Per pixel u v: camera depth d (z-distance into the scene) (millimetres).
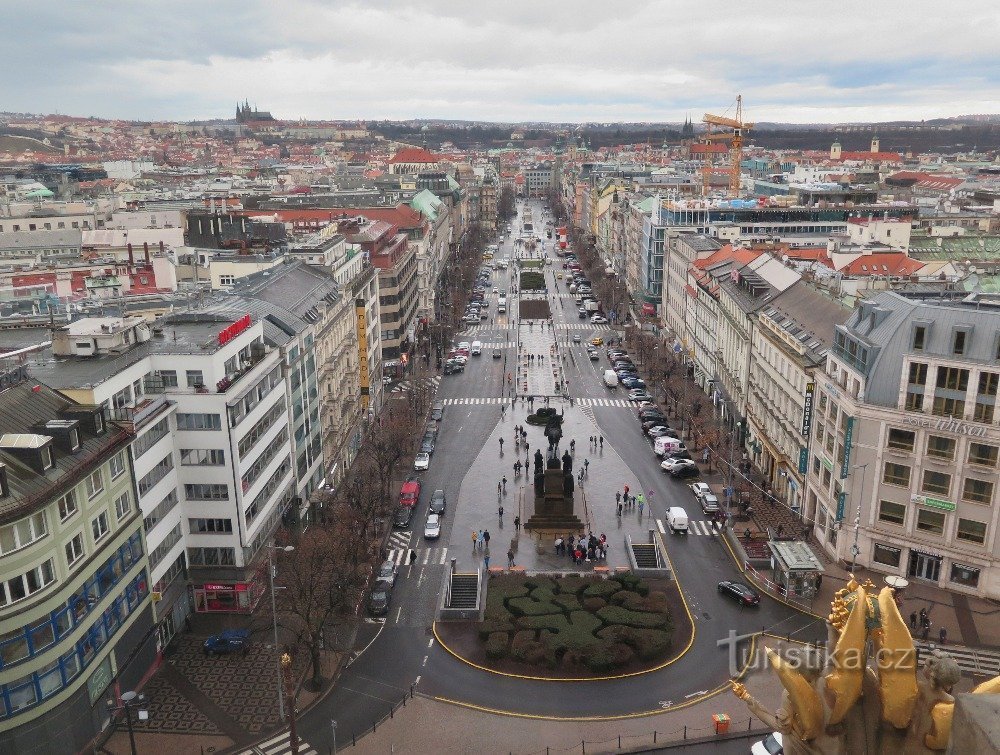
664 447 146125
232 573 95250
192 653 89000
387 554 111750
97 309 137250
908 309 99562
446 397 187375
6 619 65938
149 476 86750
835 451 106438
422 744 74625
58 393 79750
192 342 97625
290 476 113250
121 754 73562
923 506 97750
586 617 93562
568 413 174000
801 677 26438
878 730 25500
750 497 129500
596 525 119812
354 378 154000
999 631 89312
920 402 96250
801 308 136375
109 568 78125
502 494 131000
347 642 91062
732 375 165125
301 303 127750
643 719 77812
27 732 68438
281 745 74688
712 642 90125
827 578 103000
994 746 18828
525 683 83625
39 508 66562
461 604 97938
